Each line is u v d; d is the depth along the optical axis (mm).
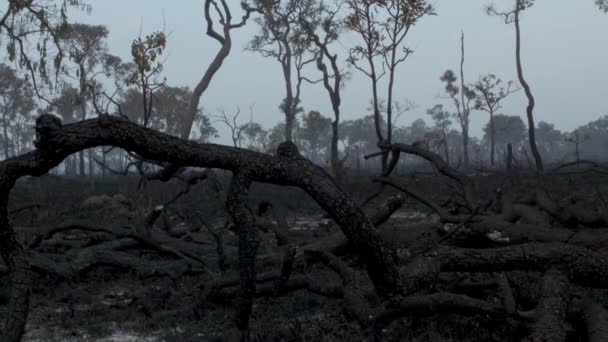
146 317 7094
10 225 4293
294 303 7148
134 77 11758
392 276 4750
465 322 5723
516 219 8695
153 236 10383
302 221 19125
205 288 7281
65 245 11391
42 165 4051
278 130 82500
